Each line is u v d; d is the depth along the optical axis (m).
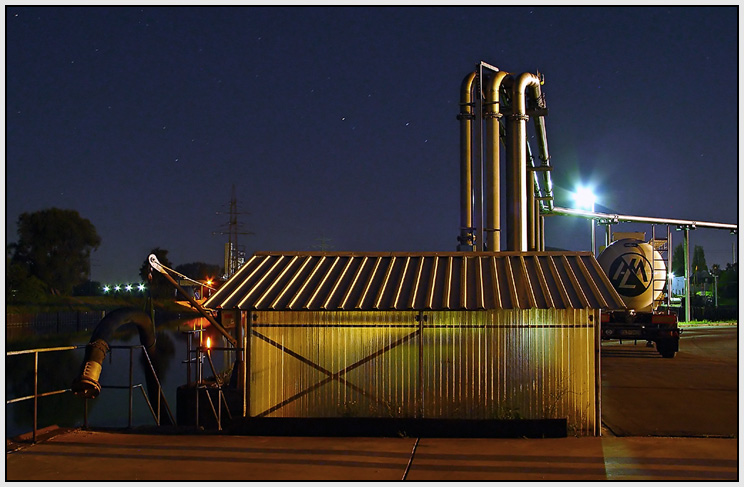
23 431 18.25
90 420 19.69
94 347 11.84
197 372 11.42
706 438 9.48
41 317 68.50
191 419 13.59
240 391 13.24
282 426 9.94
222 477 7.63
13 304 70.19
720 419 11.80
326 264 11.83
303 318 10.41
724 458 8.32
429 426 9.73
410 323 10.30
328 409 10.30
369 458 8.45
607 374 18.09
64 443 9.38
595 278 10.64
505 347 10.14
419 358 10.24
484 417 10.08
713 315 59.66
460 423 9.68
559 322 10.10
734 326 48.84
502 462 8.20
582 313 10.05
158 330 59.81
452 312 10.24
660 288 22.45
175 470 7.93
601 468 7.89
